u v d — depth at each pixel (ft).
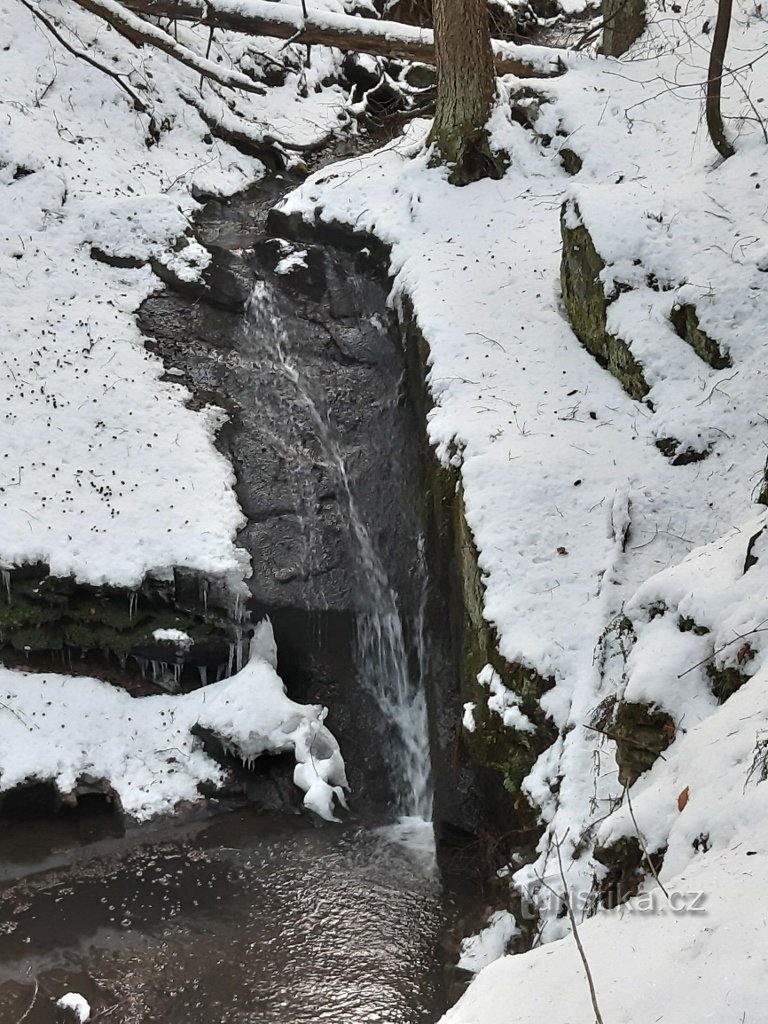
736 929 10.73
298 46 48.01
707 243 27.91
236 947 21.15
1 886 23.11
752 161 30.45
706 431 24.63
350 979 20.20
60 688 26.73
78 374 31.53
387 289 34.30
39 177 36.45
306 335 34.04
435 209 35.19
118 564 26.84
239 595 27.25
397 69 49.57
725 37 29.35
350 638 28.02
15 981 20.49
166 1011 19.65
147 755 25.85
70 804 24.97
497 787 21.62
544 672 20.93
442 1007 19.35
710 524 23.08
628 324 27.27
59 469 29.07
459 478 25.57
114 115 40.88
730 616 16.79
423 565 27.35
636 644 18.37
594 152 34.94
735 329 26.05
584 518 23.62
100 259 35.47
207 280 35.01
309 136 45.32
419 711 26.73
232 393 32.58
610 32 41.09
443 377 28.32
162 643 26.84
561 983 11.35
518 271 31.96
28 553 26.78
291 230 37.88
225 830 24.63
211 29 39.65
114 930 21.76
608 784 18.16
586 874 17.02
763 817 12.51
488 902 20.75
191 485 29.27
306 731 25.70
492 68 36.06
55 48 41.32
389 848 23.95
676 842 13.50
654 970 10.83
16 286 33.60
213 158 42.57
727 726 14.66
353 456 30.81
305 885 22.84
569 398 27.17
